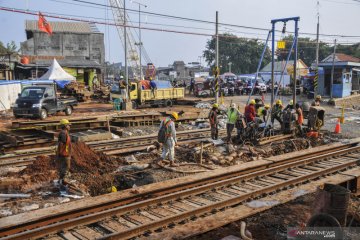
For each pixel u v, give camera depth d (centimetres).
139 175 1114
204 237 702
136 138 1731
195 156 1302
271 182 1064
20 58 5216
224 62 10269
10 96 2894
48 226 693
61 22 6575
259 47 10038
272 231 738
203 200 905
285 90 4538
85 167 1138
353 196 1000
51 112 2158
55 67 4072
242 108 3200
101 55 6600
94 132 1783
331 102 3506
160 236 691
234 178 1042
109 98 3619
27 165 1216
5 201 873
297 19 1645
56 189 968
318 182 1067
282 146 1529
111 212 781
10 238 643
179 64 11038
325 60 4616
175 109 2914
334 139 1794
